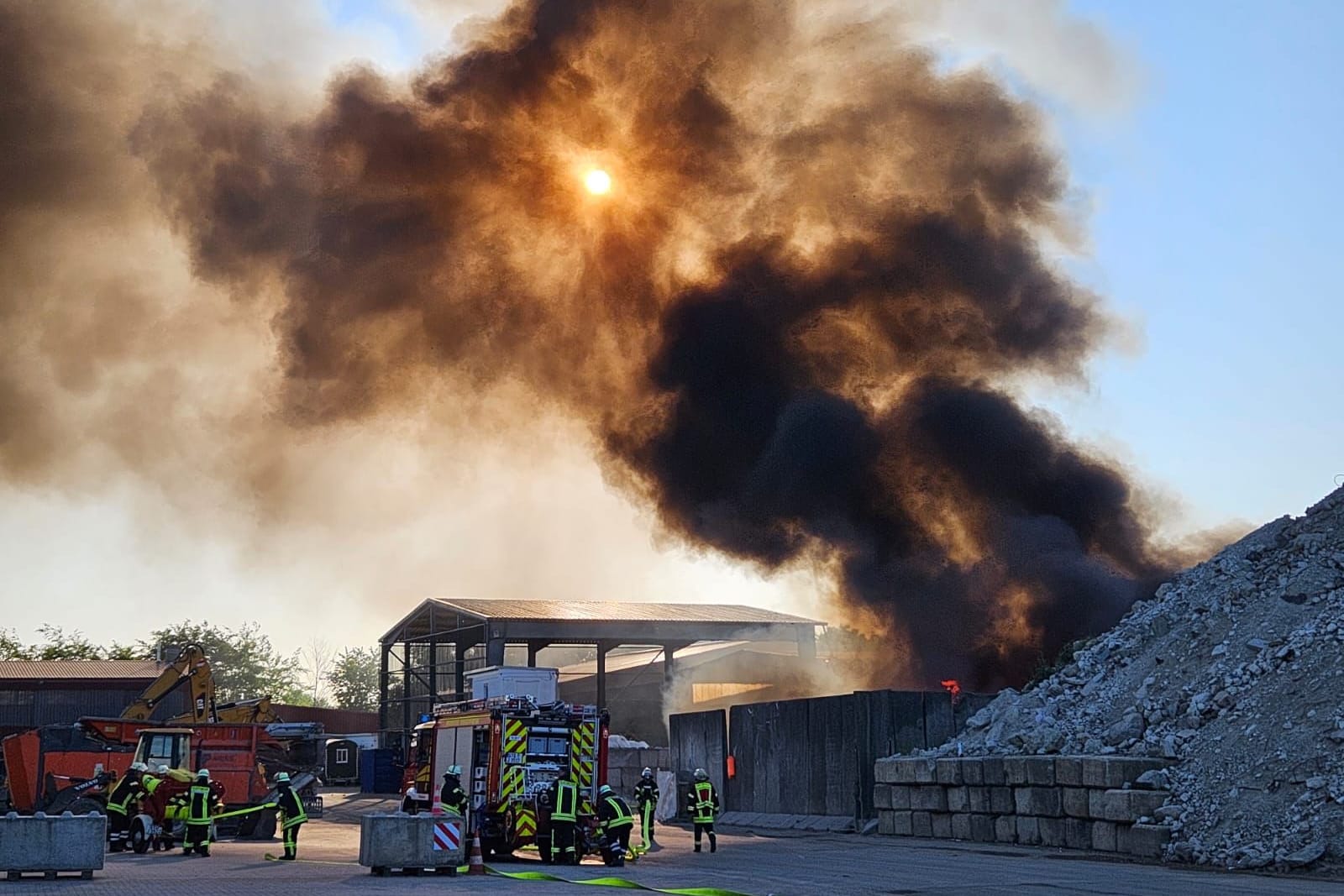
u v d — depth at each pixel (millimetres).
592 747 23000
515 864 21250
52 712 60438
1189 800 21266
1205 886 16812
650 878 18188
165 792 26672
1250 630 24625
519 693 34406
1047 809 23797
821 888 16672
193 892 15562
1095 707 26000
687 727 37969
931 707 30828
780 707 33562
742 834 30859
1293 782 20031
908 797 27828
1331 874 18031
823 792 31406
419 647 65938
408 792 22578
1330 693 21109
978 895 15852
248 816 30250
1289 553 26578
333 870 19766
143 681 61688
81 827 17625
